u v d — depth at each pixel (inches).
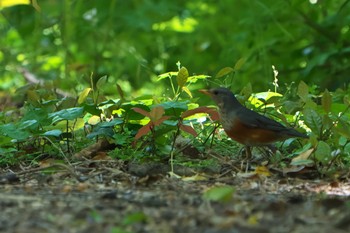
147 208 298.0
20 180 376.2
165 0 968.3
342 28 793.6
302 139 436.5
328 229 263.3
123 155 419.8
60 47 902.4
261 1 796.6
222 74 463.2
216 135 461.1
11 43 942.4
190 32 963.3
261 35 776.3
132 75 861.2
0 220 273.0
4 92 809.5
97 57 882.1
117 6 940.0
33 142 447.2
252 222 273.3
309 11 794.2
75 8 868.0
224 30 940.6
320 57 727.1
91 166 407.2
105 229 262.4
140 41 956.0
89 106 441.7
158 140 425.4
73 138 451.2
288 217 282.0
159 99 475.5
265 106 456.1
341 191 353.7
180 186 359.9
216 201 309.3
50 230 259.9
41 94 502.9
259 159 420.8
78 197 323.9
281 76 776.9
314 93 519.5
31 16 850.8
